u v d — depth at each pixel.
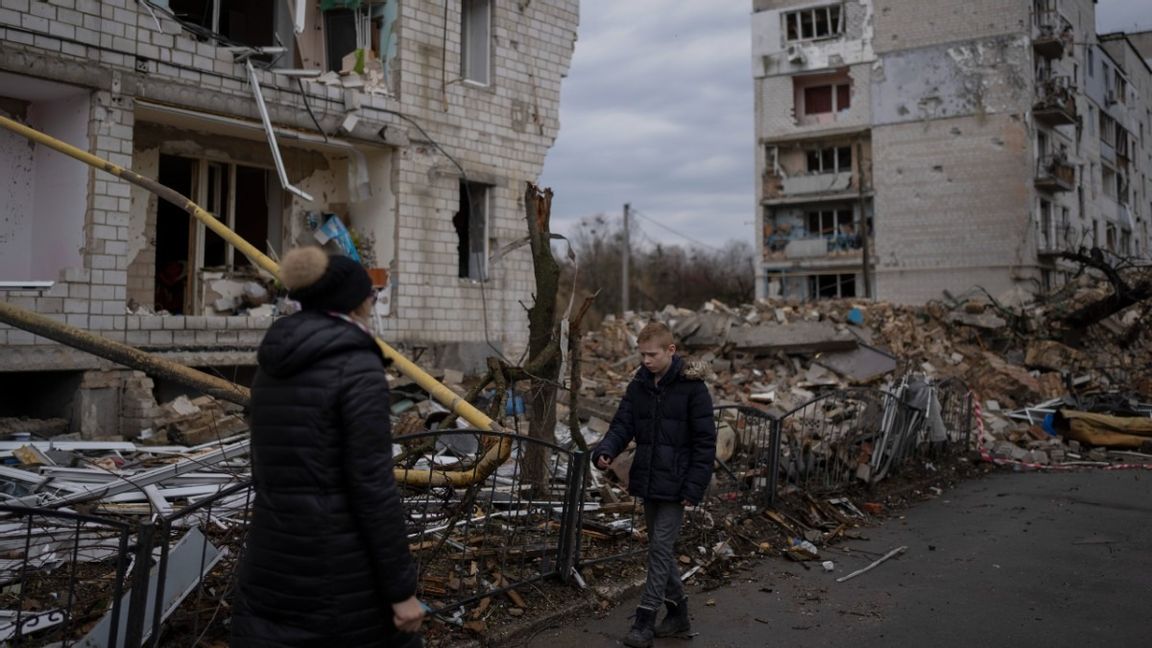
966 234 32.78
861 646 4.81
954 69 33.19
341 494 2.66
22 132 5.48
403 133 13.15
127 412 9.73
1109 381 18.16
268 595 2.66
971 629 5.12
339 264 2.82
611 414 11.18
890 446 10.05
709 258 58.66
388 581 2.66
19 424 9.12
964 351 18.61
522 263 15.07
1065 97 32.81
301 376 2.67
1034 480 11.11
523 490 6.37
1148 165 49.88
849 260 34.78
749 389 14.28
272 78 11.64
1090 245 38.09
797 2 36.12
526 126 15.19
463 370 13.94
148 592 3.56
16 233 10.25
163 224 12.95
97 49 9.77
